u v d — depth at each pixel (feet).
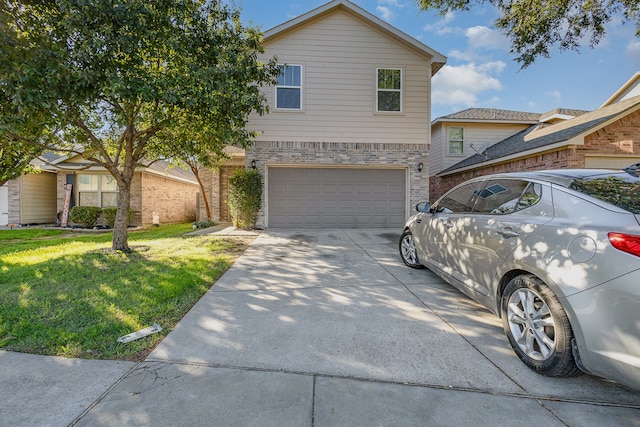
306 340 9.03
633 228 6.28
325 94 32.53
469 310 11.33
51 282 13.66
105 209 39.42
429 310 11.31
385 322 10.28
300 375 7.33
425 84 33.27
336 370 7.56
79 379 7.00
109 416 5.88
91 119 22.40
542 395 6.74
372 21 31.83
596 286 6.37
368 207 33.88
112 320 9.96
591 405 6.43
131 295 12.14
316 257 19.57
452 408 6.28
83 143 22.04
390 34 32.40
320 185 33.53
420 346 8.75
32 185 43.34
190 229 37.91
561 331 7.03
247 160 32.30
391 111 33.09
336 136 32.73
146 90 15.30
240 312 10.98
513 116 49.21
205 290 13.24
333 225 33.68
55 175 47.42
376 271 16.40
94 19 14.75
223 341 8.91
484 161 37.22
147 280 14.01
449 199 13.83
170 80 16.30
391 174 34.06
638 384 5.77
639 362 5.71
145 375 7.22
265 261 18.44
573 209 7.67
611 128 27.02
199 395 6.52
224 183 46.50
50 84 13.73
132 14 15.10
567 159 27.40
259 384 6.95
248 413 6.02
